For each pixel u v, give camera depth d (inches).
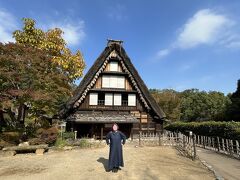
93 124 1052.5
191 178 399.9
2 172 429.4
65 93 745.6
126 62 1107.3
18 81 631.8
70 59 900.6
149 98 1115.9
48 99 646.5
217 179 396.8
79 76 912.9
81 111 1059.9
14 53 658.8
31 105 689.6
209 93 2220.7
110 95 1098.7
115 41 1127.0
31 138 682.2
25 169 449.7
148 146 815.7
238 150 690.8
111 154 430.3
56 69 786.8
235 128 792.9
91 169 446.9
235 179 413.4
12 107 683.4
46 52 793.6
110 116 1051.3
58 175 407.5
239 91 1336.1
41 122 744.3
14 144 642.8
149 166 476.4
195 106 2122.3
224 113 1280.8
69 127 1047.0
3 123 731.4
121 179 385.7
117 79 1114.1
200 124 1115.3
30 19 904.3
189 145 665.6
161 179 388.2
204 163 548.1
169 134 948.0
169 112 1943.9
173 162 533.6
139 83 1108.5
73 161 520.7
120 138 439.8
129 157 573.6
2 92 620.4
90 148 721.6
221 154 751.1
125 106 1103.6
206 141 999.0
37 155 597.6
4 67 619.2
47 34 925.8
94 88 1082.7
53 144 702.5
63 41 924.0
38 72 663.8
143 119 1110.4
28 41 883.4
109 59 1114.7
